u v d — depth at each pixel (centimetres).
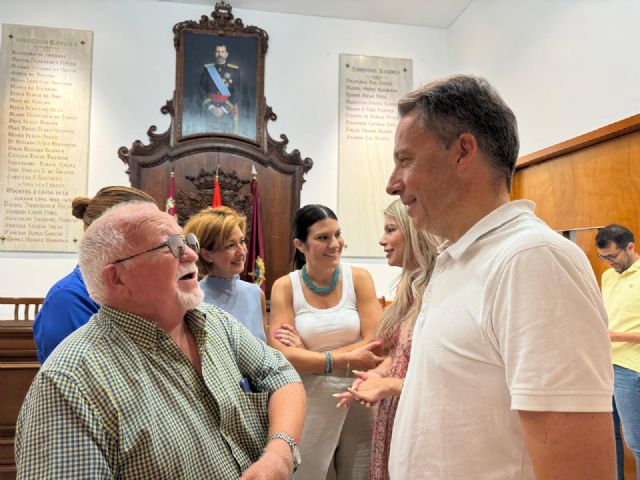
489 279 87
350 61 503
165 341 112
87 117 454
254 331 194
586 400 74
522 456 85
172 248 112
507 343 80
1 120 440
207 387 114
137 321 109
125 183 461
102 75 460
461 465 88
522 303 80
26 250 439
